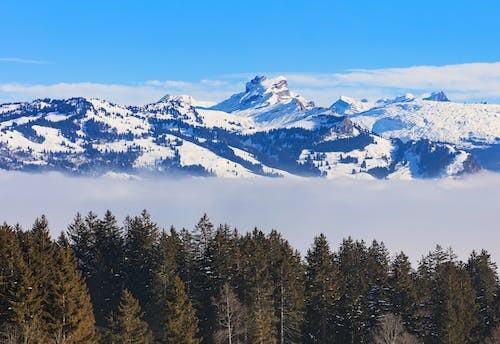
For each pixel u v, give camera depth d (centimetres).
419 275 19562
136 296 17875
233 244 17638
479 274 19812
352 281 18350
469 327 17450
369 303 17712
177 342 13912
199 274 17200
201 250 18225
